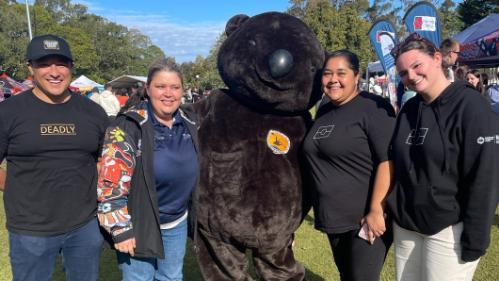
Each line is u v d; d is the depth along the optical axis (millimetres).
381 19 6219
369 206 2547
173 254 2713
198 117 3029
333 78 2531
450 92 2150
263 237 2877
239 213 2855
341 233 2652
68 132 2439
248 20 3068
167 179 2490
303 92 2844
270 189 2861
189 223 2947
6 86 19531
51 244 2475
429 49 2180
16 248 2453
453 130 2102
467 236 2117
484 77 6484
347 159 2529
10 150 2387
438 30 5848
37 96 2438
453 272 2225
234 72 2873
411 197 2277
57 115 2434
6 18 48344
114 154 2352
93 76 68000
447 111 2146
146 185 2428
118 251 2559
